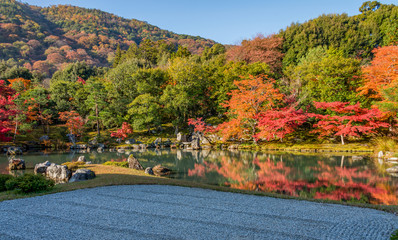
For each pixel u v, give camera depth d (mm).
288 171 19688
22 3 174125
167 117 52500
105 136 43000
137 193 10531
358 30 52438
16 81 54344
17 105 38625
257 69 43688
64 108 49094
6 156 29500
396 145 27969
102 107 45531
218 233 6090
